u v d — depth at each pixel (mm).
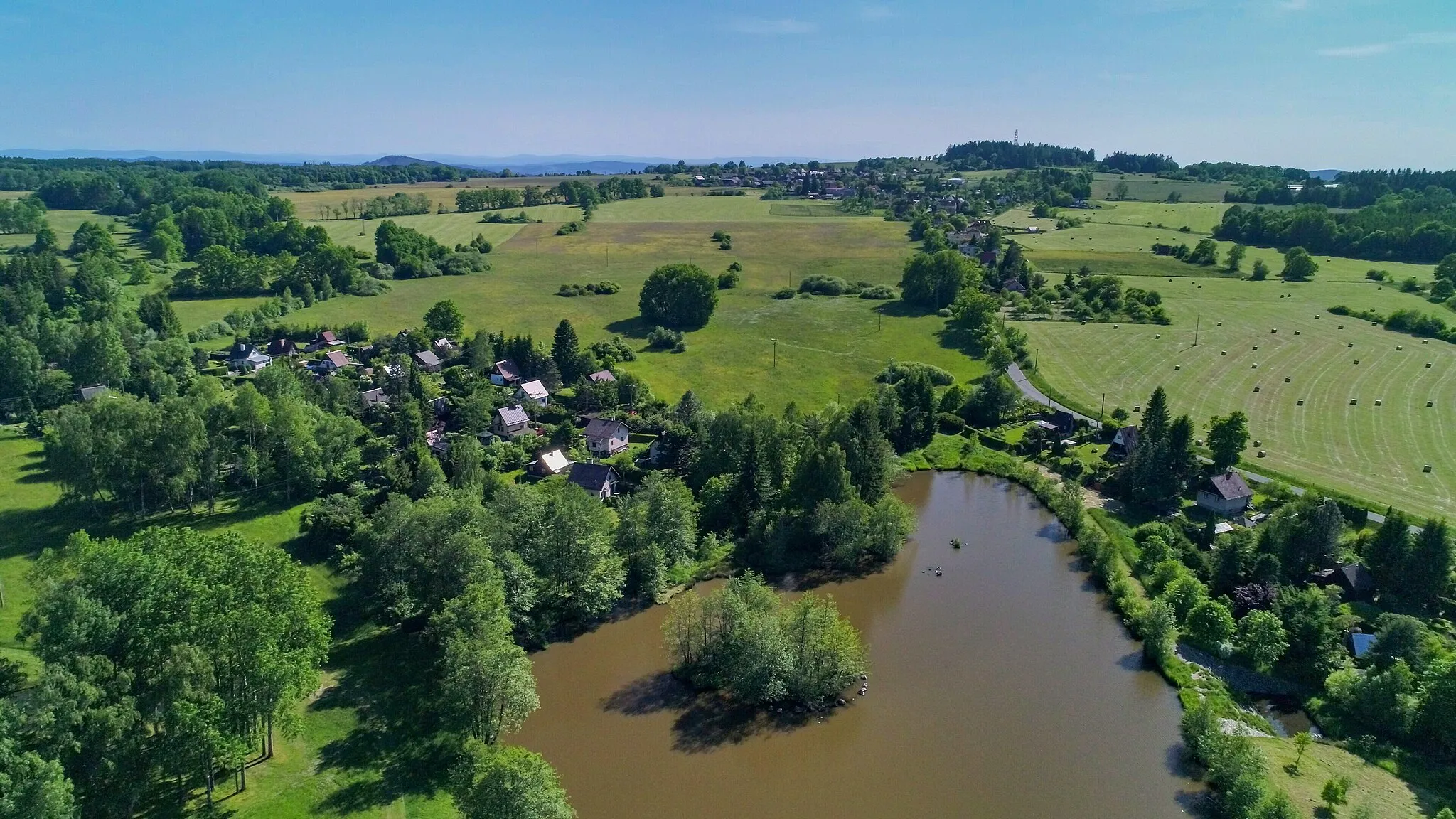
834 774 65062
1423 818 58062
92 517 100125
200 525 99312
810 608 74375
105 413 98438
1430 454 121188
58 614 52281
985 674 77750
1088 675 77500
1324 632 75688
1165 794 62594
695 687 75625
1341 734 67500
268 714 57781
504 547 81000
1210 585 88000
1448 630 79250
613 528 92188
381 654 77000
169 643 53969
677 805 61719
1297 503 96312
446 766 64375
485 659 63188
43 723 47781
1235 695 73375
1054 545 104375
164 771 53906
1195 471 112375
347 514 94312
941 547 103562
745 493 103250
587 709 72625
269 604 59750
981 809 61250
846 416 111062
